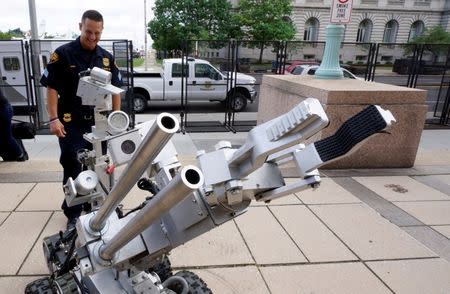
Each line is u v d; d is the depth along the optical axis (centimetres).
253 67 1002
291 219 392
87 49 317
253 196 140
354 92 522
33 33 838
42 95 837
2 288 267
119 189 127
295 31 3500
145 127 187
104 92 201
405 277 303
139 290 176
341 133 114
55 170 507
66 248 220
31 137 556
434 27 3828
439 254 340
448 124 993
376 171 562
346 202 443
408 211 427
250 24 3206
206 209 138
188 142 767
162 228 161
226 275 293
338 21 658
